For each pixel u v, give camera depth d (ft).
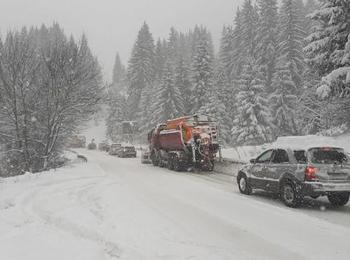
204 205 39.70
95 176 66.69
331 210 37.60
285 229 29.73
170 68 192.13
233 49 229.45
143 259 22.02
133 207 37.55
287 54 155.33
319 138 74.13
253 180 45.75
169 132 86.84
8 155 80.28
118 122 277.85
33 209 35.91
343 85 64.95
